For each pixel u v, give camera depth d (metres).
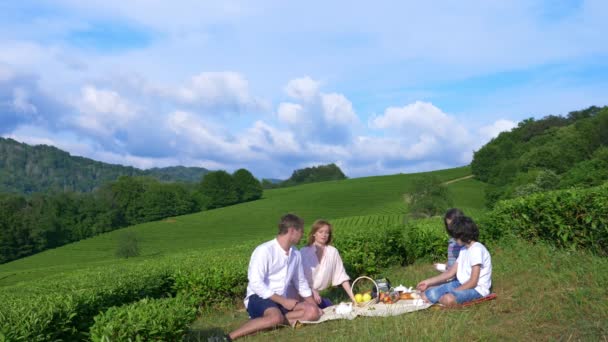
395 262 11.29
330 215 85.62
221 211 100.31
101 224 93.44
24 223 84.69
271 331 6.34
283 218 6.71
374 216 73.56
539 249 8.70
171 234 83.38
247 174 111.94
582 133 76.06
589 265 7.01
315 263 7.52
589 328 5.02
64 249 83.56
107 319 5.07
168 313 5.26
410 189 66.38
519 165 80.81
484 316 5.93
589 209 7.98
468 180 108.25
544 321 5.46
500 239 10.40
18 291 8.23
